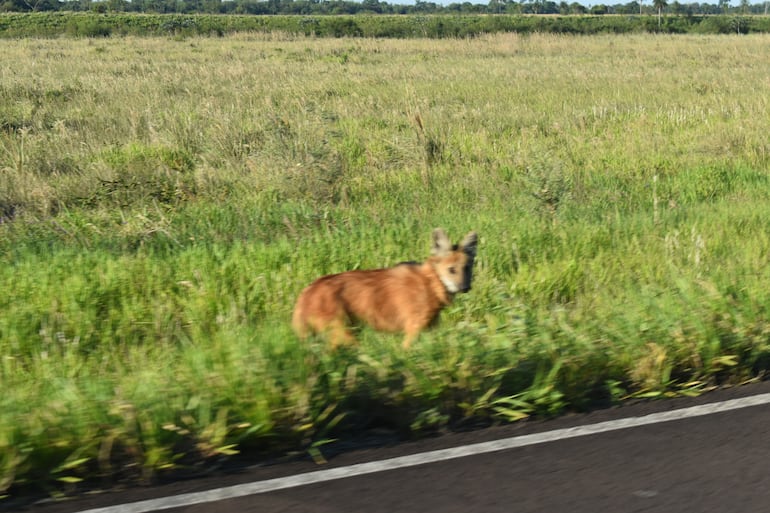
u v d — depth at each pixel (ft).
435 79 93.20
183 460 15.01
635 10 510.58
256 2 535.60
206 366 17.10
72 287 24.11
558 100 75.97
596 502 13.50
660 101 74.79
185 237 31.63
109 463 14.69
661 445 15.81
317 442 15.51
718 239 31.42
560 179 37.55
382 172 45.29
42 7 402.11
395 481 14.25
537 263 28.81
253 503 13.42
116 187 38.42
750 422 16.99
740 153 51.88
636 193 41.50
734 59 128.06
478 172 44.21
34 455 14.37
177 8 499.92
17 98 66.49
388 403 17.08
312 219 33.99
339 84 83.97
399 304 20.47
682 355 19.86
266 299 24.48
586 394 18.45
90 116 59.41
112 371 19.27
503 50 148.56
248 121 55.62
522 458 15.21
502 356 18.58
